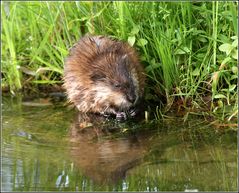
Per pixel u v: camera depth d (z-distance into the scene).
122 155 6.38
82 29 9.31
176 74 8.11
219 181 5.54
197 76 7.97
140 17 8.53
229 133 6.91
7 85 9.51
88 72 8.20
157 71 8.39
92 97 8.13
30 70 9.48
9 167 6.05
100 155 6.40
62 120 7.88
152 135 7.06
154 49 8.37
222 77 8.00
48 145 6.79
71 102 8.66
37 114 8.15
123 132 7.28
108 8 8.95
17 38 9.93
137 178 5.69
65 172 5.89
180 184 5.50
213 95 7.62
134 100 7.84
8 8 10.52
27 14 9.62
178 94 7.87
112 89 7.95
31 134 7.24
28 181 5.66
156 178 5.68
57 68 9.07
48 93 9.20
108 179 5.71
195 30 7.99
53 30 9.34
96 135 7.19
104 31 8.91
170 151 6.45
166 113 7.80
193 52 8.28
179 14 8.46
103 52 8.29
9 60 9.56
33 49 9.42
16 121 7.82
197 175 5.70
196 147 6.52
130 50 8.25
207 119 7.45
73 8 9.12
